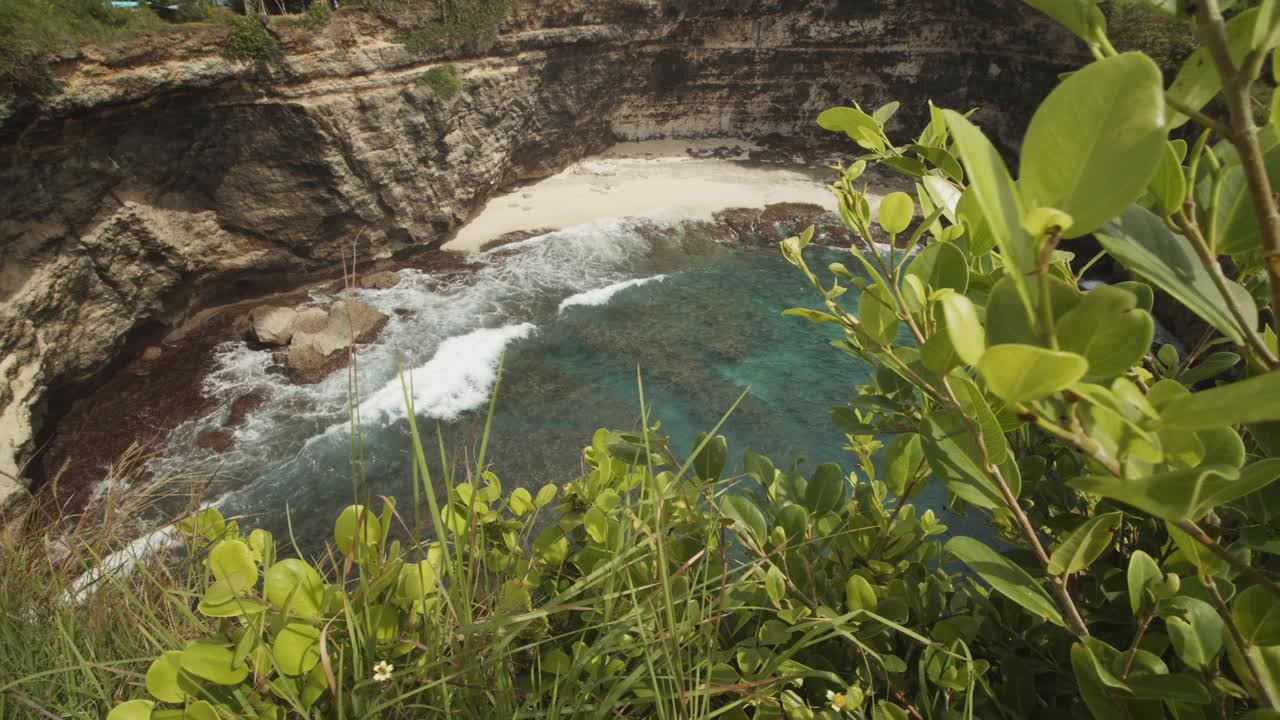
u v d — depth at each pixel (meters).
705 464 1.75
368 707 1.13
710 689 1.21
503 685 1.23
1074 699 1.41
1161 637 1.31
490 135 32.50
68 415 20.44
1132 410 0.65
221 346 24.00
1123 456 0.65
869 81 43.62
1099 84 0.57
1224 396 0.59
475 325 26.22
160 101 21.64
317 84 24.81
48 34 18.09
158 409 20.89
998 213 0.55
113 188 21.52
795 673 1.29
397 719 1.21
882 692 1.54
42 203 19.42
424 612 1.25
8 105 17.48
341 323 24.56
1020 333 0.81
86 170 20.45
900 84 43.12
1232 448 0.79
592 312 27.92
